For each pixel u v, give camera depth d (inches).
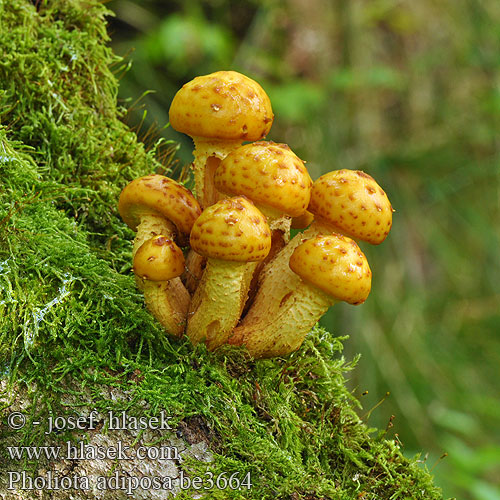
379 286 59.2
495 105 63.4
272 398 30.4
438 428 56.9
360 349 54.8
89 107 32.6
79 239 31.1
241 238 29.0
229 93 29.6
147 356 30.1
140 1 62.3
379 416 55.4
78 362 29.5
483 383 62.1
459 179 63.8
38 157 32.0
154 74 57.9
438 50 67.6
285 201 29.4
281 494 29.4
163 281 29.7
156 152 34.1
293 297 30.0
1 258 30.0
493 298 64.6
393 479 30.4
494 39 67.7
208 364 30.1
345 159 60.2
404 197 62.5
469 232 65.0
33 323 29.6
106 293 30.2
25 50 31.9
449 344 62.1
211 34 56.2
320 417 30.9
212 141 30.0
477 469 42.4
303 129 60.4
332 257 29.5
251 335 30.2
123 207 30.1
